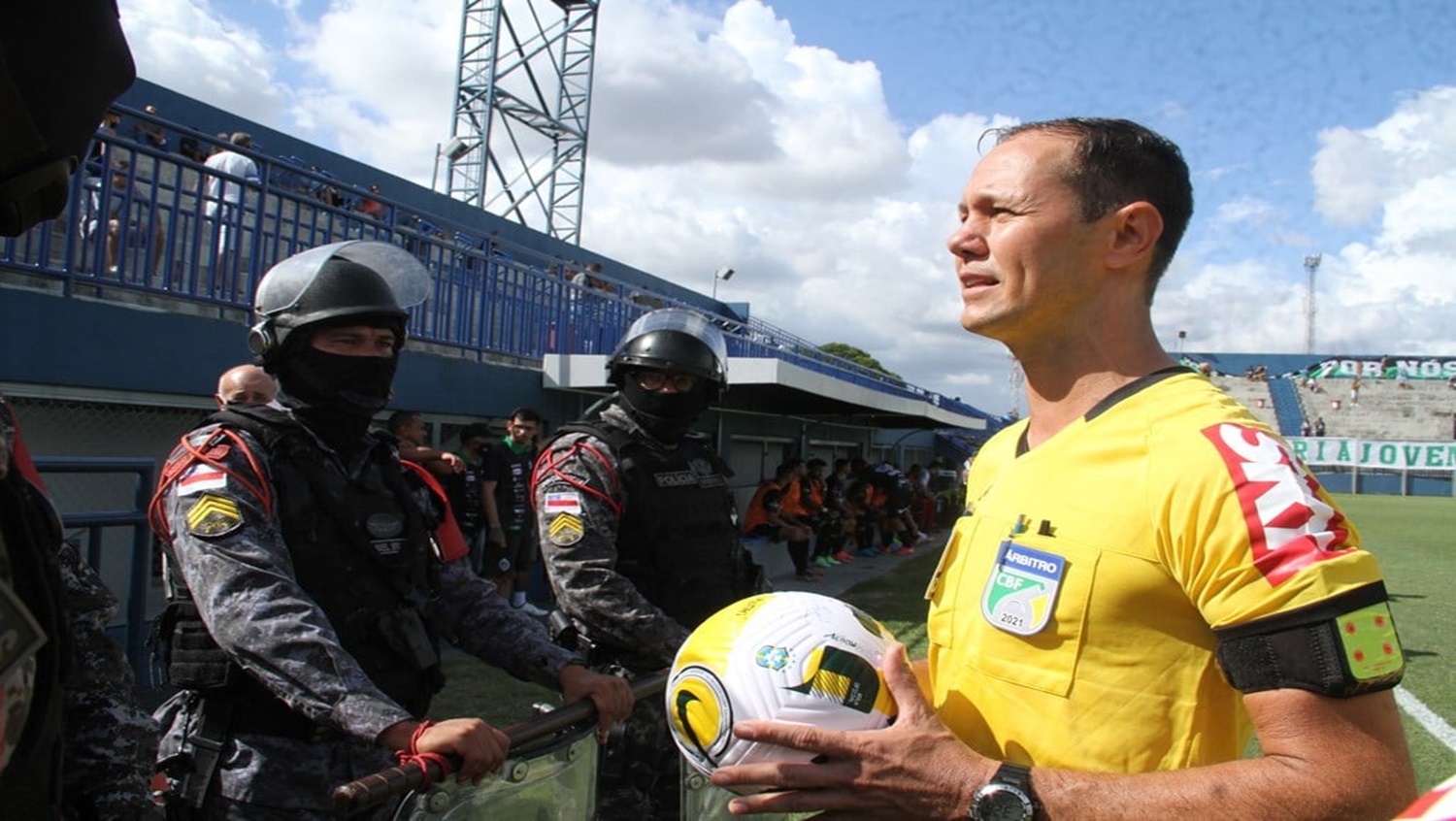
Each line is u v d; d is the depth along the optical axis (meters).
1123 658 1.27
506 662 2.36
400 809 1.76
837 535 13.20
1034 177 1.42
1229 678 1.20
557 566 2.83
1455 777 0.80
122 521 4.46
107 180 5.69
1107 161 1.41
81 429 5.72
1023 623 1.33
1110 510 1.29
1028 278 1.42
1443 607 9.98
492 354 9.22
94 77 1.11
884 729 1.33
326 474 2.22
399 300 2.50
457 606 2.46
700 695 1.50
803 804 1.34
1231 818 1.11
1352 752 1.10
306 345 2.24
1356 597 1.12
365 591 2.19
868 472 15.45
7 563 1.28
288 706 2.09
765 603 1.58
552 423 9.94
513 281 9.57
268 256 6.78
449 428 8.61
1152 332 1.49
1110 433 1.34
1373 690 1.11
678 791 2.93
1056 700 1.30
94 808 1.65
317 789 2.09
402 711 1.86
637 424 3.10
